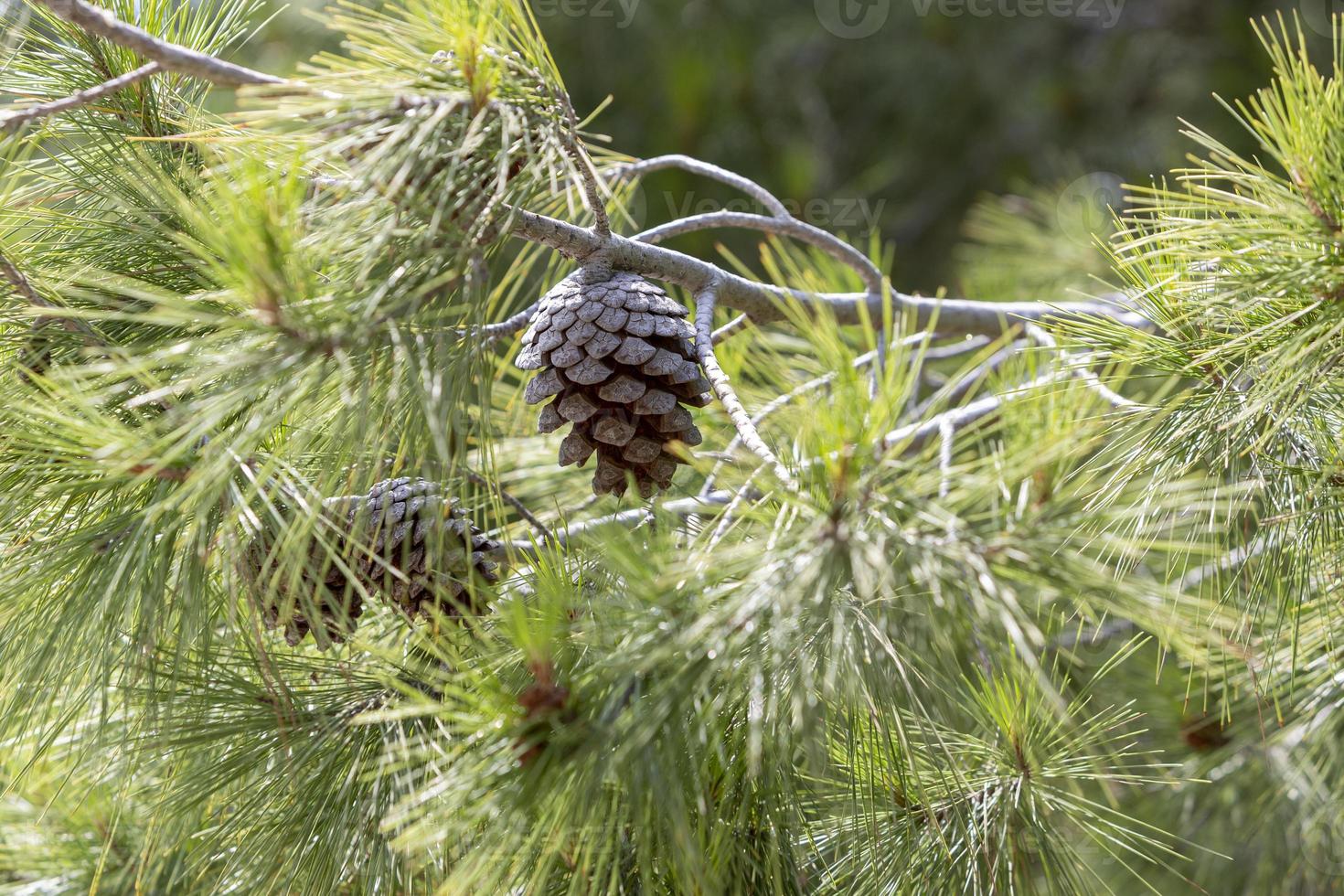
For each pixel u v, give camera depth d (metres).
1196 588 1.74
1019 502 1.53
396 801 1.61
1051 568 1.52
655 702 1.54
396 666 1.62
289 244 1.54
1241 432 1.64
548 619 1.56
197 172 1.66
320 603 1.62
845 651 1.57
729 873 1.60
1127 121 4.06
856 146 4.06
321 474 1.59
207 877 1.69
